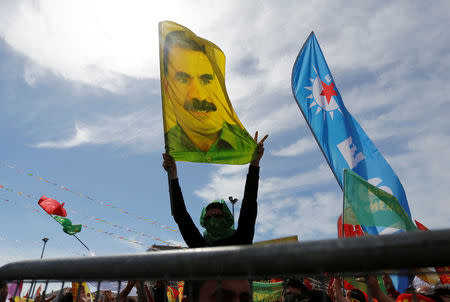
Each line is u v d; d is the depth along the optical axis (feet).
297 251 3.62
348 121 26.48
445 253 3.00
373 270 3.29
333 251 3.45
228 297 6.15
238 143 10.48
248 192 7.58
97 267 4.81
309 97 27.63
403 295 7.94
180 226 7.89
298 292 9.52
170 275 4.26
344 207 11.05
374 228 12.35
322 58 28.68
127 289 11.57
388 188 23.71
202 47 11.71
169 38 11.54
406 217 11.14
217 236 7.55
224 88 11.39
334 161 25.48
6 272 5.58
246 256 3.87
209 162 10.28
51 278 5.19
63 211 27.37
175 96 10.88
